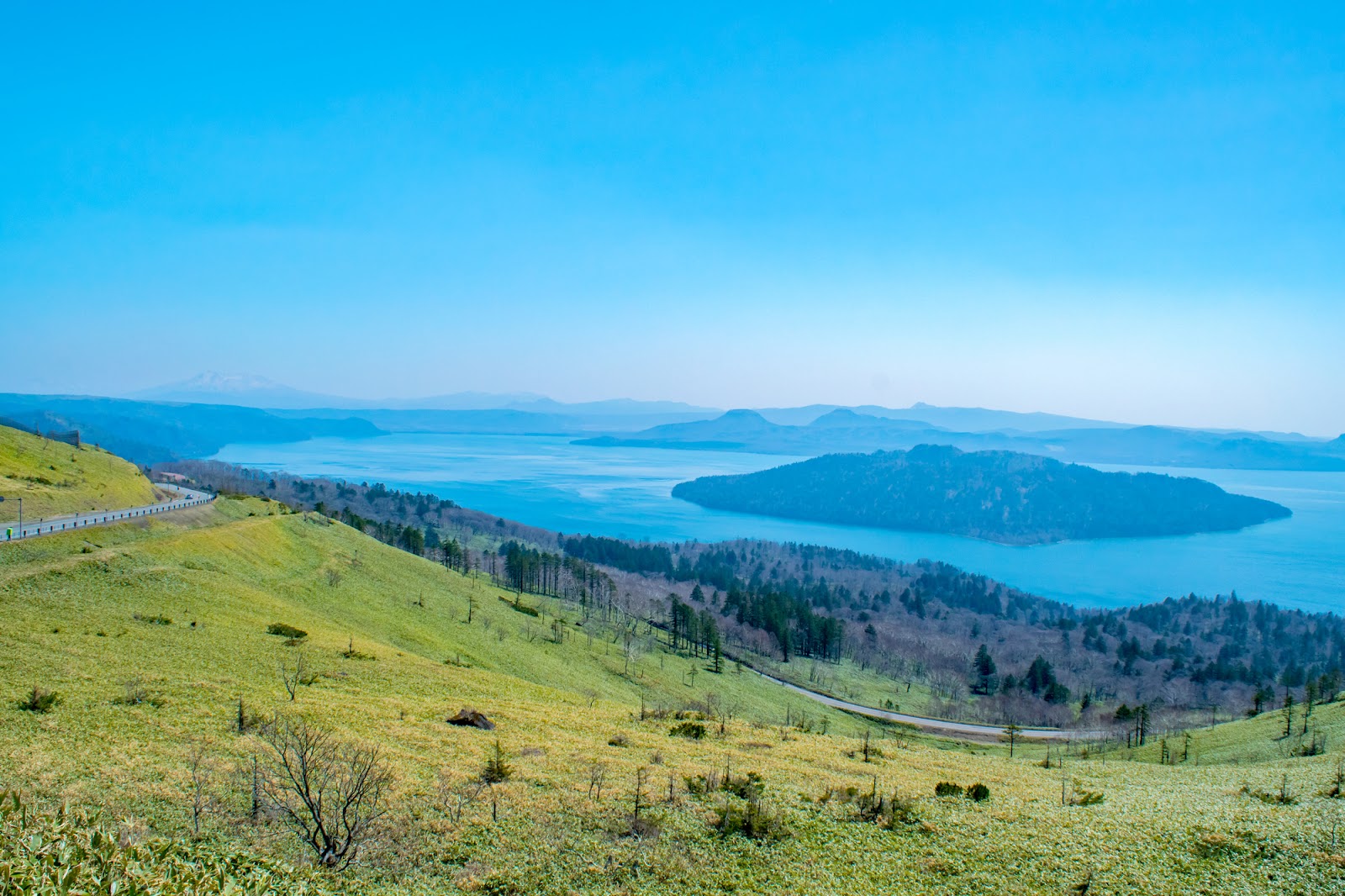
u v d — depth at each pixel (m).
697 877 29.67
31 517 105.56
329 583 110.56
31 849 17.34
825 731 93.56
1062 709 162.50
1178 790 45.78
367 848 30.80
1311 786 44.22
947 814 37.56
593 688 105.00
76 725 40.28
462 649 100.62
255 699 49.59
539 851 31.73
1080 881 28.55
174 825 30.16
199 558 96.19
